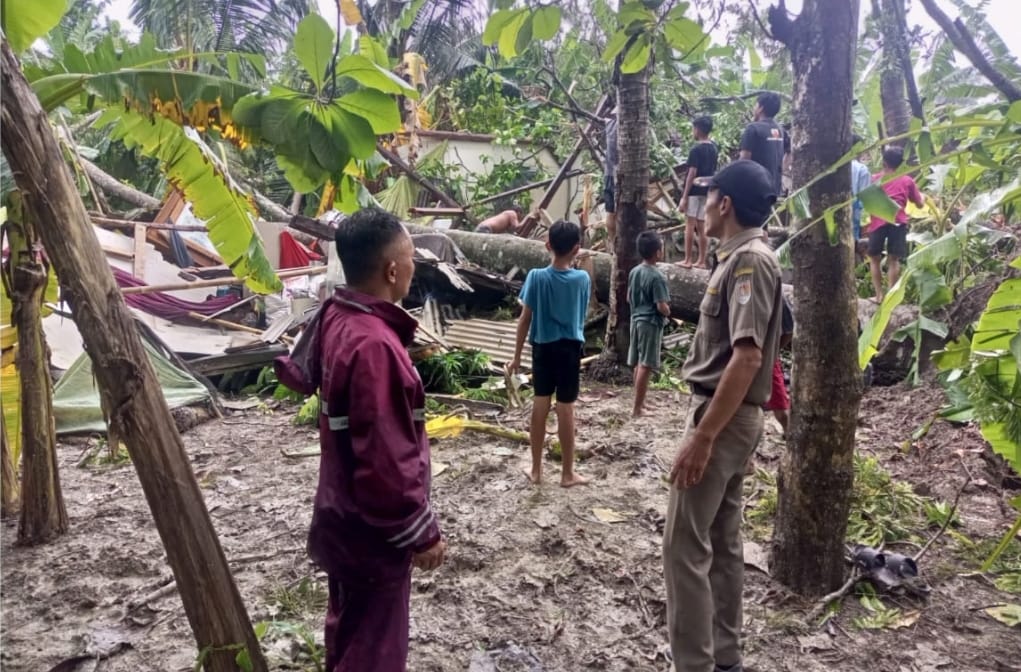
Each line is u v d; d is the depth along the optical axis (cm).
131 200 1055
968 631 290
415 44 1258
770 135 636
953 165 222
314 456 504
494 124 1316
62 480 458
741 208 228
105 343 164
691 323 784
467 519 392
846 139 275
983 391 221
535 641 285
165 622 297
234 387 712
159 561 349
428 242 862
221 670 190
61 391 560
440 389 661
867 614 299
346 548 192
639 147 657
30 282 321
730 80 1249
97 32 1357
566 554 354
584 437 532
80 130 1018
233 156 1344
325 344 197
